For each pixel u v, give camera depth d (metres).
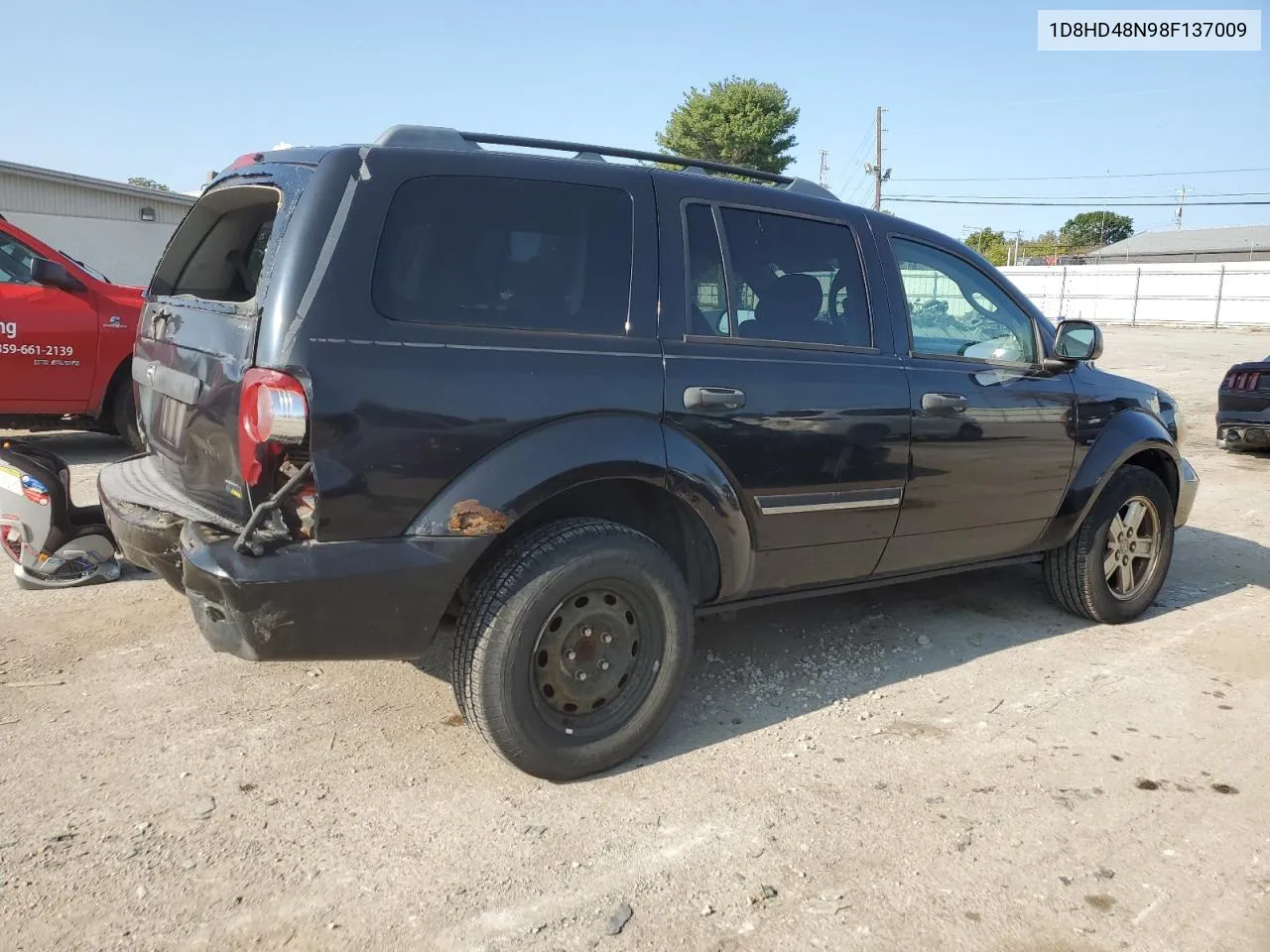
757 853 2.79
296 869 2.65
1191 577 5.71
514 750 3.00
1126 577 4.83
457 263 2.93
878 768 3.30
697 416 3.24
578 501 3.27
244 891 2.54
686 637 3.29
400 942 2.37
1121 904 2.60
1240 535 6.82
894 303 3.92
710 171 3.68
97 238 23.02
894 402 3.76
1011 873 2.72
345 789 3.06
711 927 2.46
